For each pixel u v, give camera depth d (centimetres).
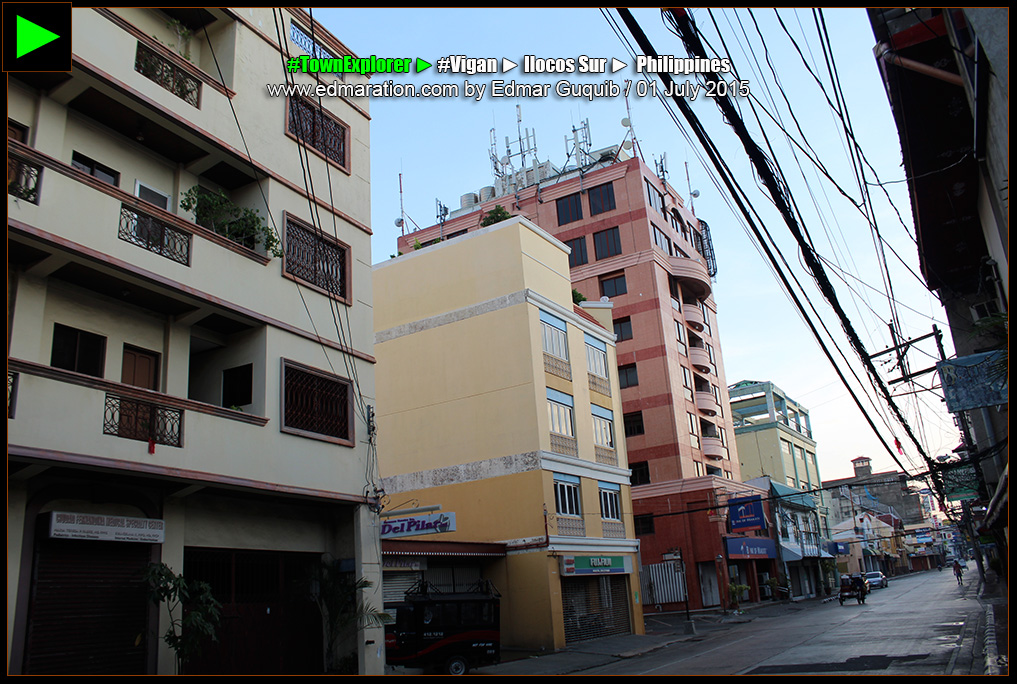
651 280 4606
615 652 2267
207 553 1432
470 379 2730
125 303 1391
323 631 1616
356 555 1650
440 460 2714
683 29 666
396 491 2770
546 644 2352
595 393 3048
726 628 3025
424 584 1830
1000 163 1070
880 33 1219
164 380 1420
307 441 1580
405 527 2323
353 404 1733
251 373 1537
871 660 1525
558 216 5022
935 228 1703
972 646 1591
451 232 5453
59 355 1262
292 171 1708
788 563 5175
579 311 3083
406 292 2967
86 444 1138
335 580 1638
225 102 1552
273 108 1689
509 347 2680
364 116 2005
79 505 1208
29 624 1096
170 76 1444
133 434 1223
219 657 1394
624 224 4766
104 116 1380
